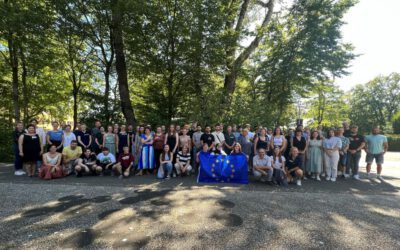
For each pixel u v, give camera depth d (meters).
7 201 5.22
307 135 8.47
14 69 13.77
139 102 16.64
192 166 8.94
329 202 5.46
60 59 13.54
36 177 7.68
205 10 12.62
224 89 15.23
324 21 15.64
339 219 4.47
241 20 16.62
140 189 6.33
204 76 13.66
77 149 8.20
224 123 13.22
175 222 4.22
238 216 4.54
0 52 14.60
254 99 16.78
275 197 5.79
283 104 17.64
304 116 33.31
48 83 17.50
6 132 12.78
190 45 12.46
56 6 10.81
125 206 5.00
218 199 5.55
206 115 13.28
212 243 3.50
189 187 6.63
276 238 3.69
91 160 8.23
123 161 8.02
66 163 7.99
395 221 4.42
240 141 8.98
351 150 8.26
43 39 11.62
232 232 3.86
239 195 5.91
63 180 7.27
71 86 18.05
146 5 11.11
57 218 4.34
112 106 14.41
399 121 43.53
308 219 4.45
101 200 5.37
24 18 10.11
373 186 7.07
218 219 4.38
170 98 14.37
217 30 12.86
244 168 7.41
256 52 18.59
